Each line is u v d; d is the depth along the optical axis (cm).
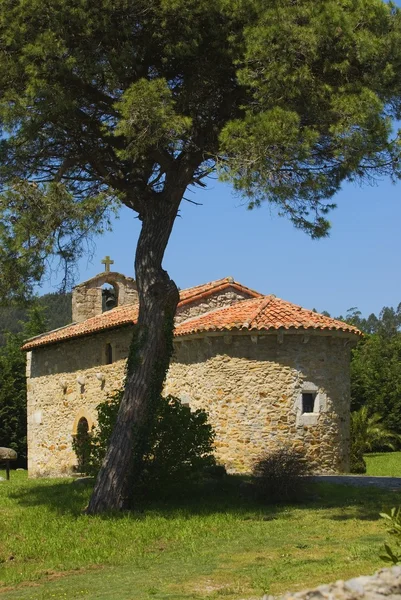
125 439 1445
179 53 1362
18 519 1405
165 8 1314
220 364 2058
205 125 1495
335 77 1380
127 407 1459
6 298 1409
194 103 1469
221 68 1416
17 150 1438
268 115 1289
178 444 1541
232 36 1334
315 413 2041
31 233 1350
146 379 1463
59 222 1389
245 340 2044
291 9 1318
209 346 2084
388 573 599
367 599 572
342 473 2062
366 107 1291
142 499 1499
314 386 2041
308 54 1323
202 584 905
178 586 902
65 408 2712
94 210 1435
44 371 2875
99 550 1142
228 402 2036
